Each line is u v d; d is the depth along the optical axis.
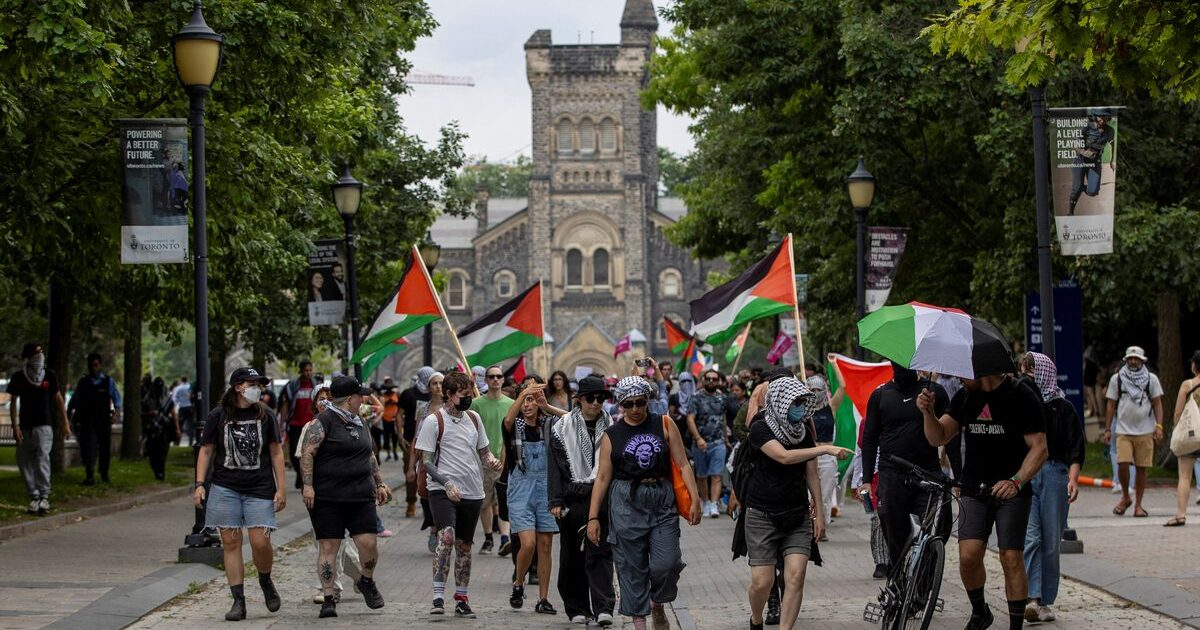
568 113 107.50
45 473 20.89
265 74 21.78
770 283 19.28
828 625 12.09
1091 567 14.33
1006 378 10.46
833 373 20.61
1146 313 34.34
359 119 32.94
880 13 30.38
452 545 13.29
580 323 105.12
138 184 16.14
